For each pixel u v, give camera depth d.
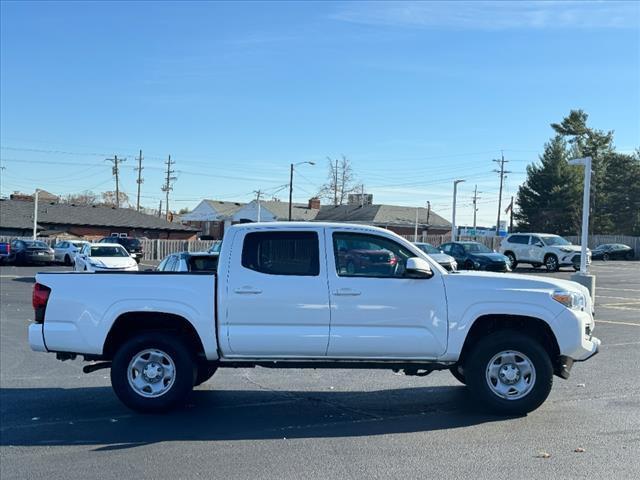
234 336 6.68
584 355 6.79
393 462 5.31
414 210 75.31
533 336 6.95
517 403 6.65
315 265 6.76
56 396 7.79
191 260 10.96
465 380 6.96
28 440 6.02
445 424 6.45
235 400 7.52
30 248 38.56
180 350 6.83
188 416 6.81
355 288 6.67
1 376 9.00
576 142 71.25
